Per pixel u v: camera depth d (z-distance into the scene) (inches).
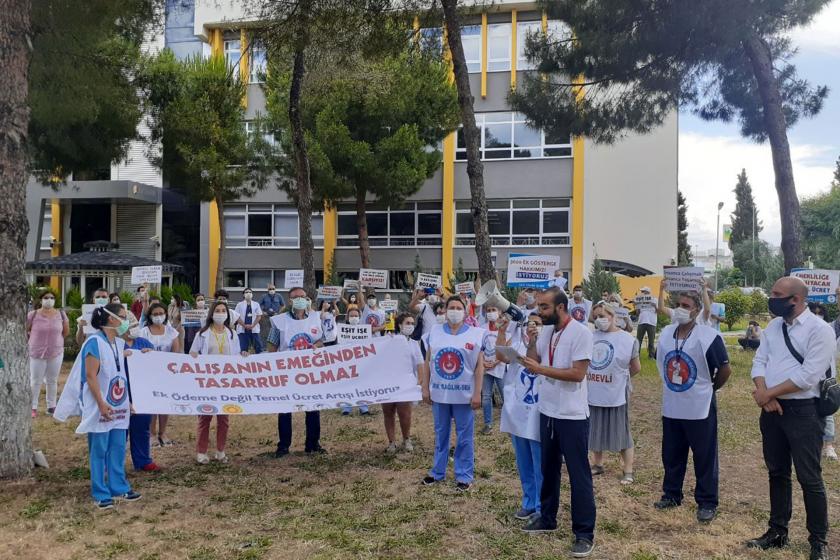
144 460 309.4
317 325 354.6
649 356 687.7
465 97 468.8
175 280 1267.2
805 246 1891.0
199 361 316.2
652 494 276.2
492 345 366.3
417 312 450.9
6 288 281.7
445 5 471.2
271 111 944.9
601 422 291.3
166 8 501.4
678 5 468.4
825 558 206.2
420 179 950.4
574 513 216.5
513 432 243.6
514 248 1149.1
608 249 1125.1
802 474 208.4
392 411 342.6
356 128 944.3
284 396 321.4
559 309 219.9
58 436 376.2
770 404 211.3
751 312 1330.0
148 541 223.9
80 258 892.0
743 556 211.9
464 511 254.1
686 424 248.8
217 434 329.4
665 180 1119.6
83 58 471.8
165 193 1277.1
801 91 543.5
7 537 226.1
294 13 499.8
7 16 281.1
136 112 761.0
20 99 285.9
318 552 214.1
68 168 777.6
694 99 566.3
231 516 249.0
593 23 522.0
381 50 515.8
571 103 582.9
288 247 1227.9
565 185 1135.6
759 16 458.6
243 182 981.2
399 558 209.9
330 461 327.0
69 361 685.3
